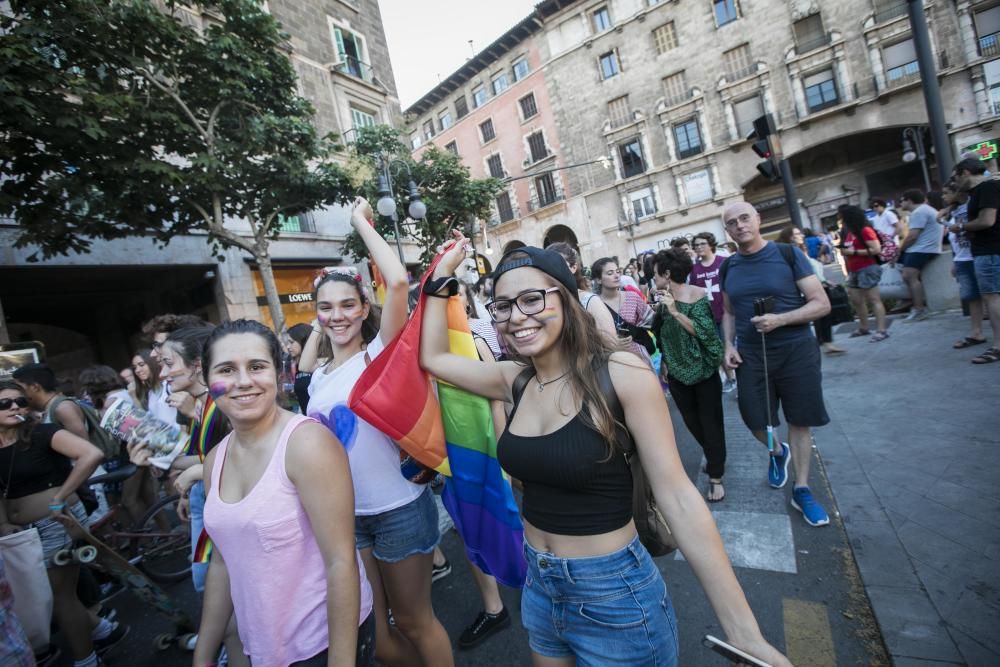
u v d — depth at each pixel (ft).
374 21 58.65
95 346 47.39
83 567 8.86
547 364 4.33
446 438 6.07
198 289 39.19
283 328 28.99
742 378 9.55
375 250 6.26
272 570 4.18
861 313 20.93
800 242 21.42
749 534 8.73
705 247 16.90
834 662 5.89
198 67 24.22
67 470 8.32
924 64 19.15
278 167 27.68
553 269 4.17
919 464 9.50
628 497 4.03
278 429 4.48
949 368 14.15
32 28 17.74
